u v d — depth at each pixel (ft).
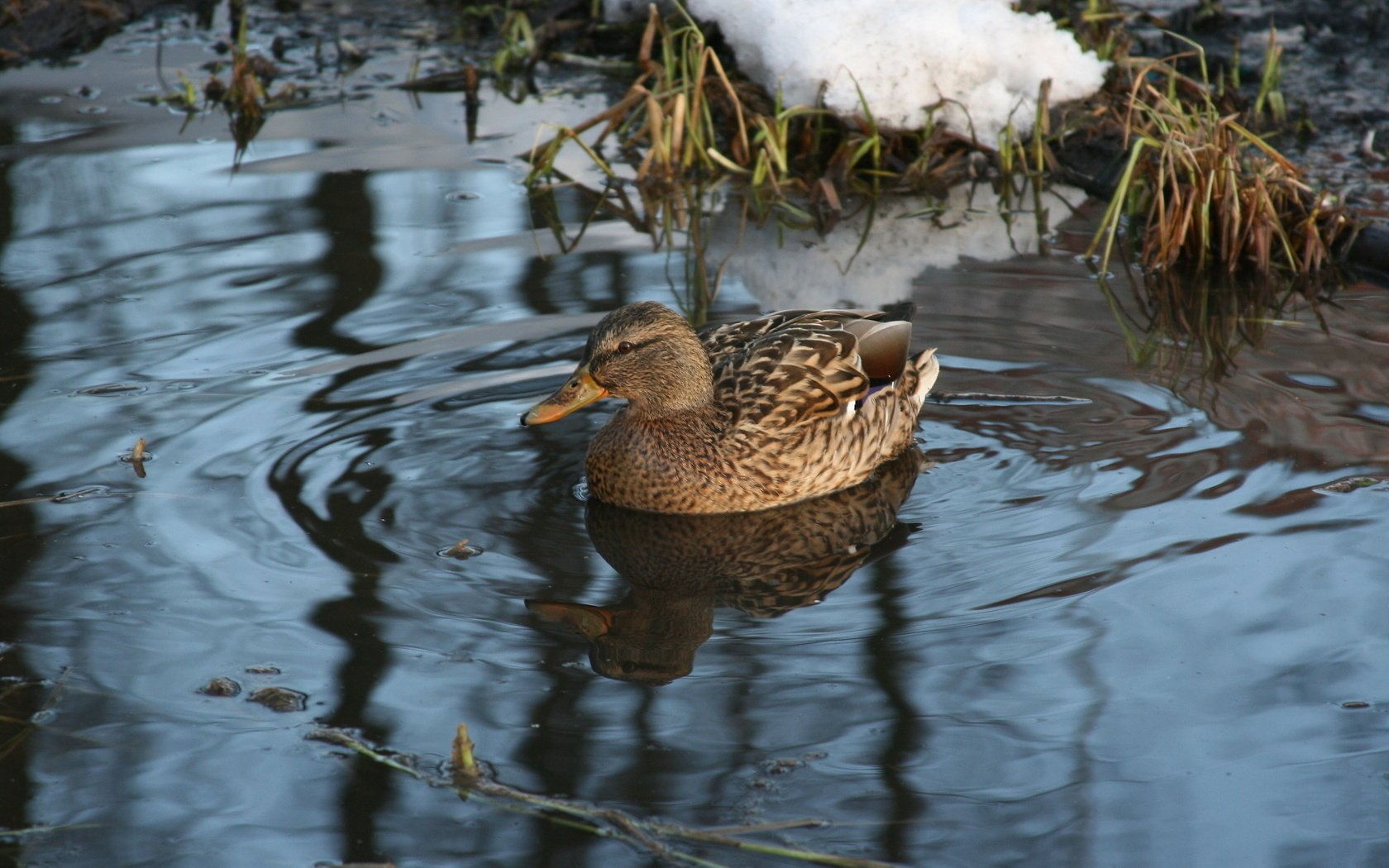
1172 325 43.83
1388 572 30.48
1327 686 27.07
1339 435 36.47
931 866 23.00
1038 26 57.06
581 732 26.35
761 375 36.65
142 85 63.10
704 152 56.39
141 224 49.44
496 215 51.65
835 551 33.45
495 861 23.21
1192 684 27.25
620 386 35.50
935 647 28.78
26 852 23.35
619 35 67.62
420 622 29.76
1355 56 62.69
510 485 35.65
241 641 28.86
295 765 25.45
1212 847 23.21
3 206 50.62
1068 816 24.03
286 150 56.95
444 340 41.91
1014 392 39.70
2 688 27.35
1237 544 31.81
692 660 28.73
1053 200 54.85
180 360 40.32
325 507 33.83
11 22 67.10
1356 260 48.47
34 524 32.63
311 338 41.81
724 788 24.84
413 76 63.87
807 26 57.31
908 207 54.24
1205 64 58.18
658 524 35.37
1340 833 23.43
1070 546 32.17
